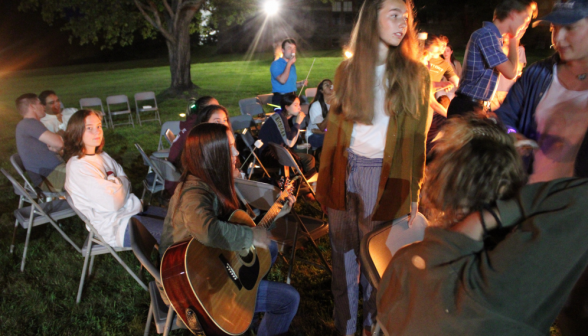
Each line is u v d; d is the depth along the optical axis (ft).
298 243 9.35
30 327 8.84
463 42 97.35
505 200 3.48
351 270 7.25
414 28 5.96
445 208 3.74
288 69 21.97
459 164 3.62
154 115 35.40
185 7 44.75
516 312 3.25
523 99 7.34
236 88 50.44
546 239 3.13
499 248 3.26
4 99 54.44
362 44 5.88
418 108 5.99
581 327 5.25
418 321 3.60
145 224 9.25
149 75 73.05
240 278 6.63
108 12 46.14
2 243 12.35
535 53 73.72
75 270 10.81
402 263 3.77
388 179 6.37
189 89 46.96
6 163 22.12
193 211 5.91
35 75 91.56
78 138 8.87
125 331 8.73
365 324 7.27
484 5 92.94
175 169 10.83
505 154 3.57
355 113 6.12
